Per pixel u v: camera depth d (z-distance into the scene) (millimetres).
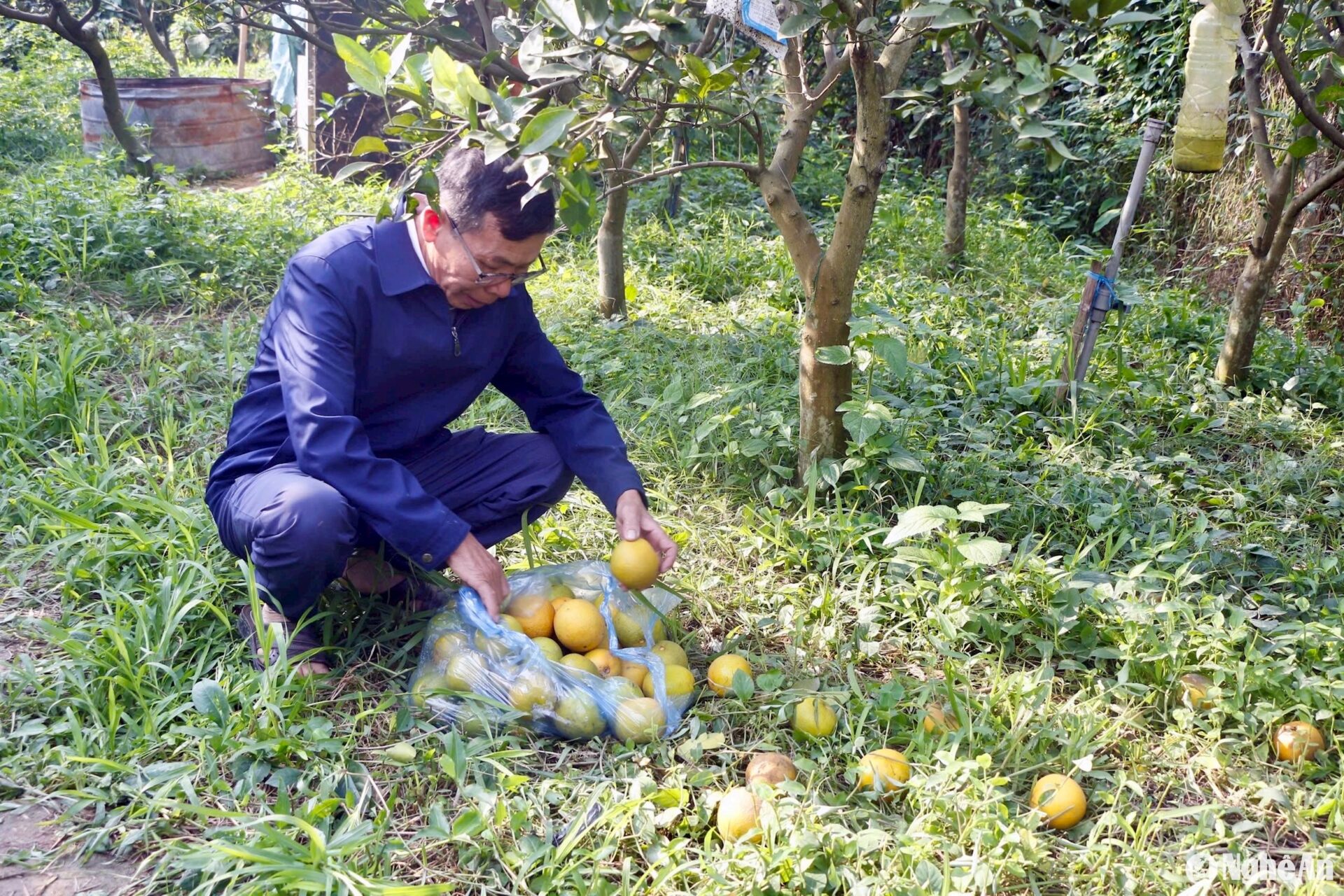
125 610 2766
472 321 2736
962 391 4648
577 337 5199
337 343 2572
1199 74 3025
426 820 2258
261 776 2297
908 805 2291
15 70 12930
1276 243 4895
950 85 2514
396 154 2551
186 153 9273
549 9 2277
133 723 2396
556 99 3137
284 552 2475
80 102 10250
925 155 10945
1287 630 2994
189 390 4359
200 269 6043
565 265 6469
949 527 3080
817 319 3650
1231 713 2600
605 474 2840
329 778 2250
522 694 2463
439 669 2564
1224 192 7113
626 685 2518
